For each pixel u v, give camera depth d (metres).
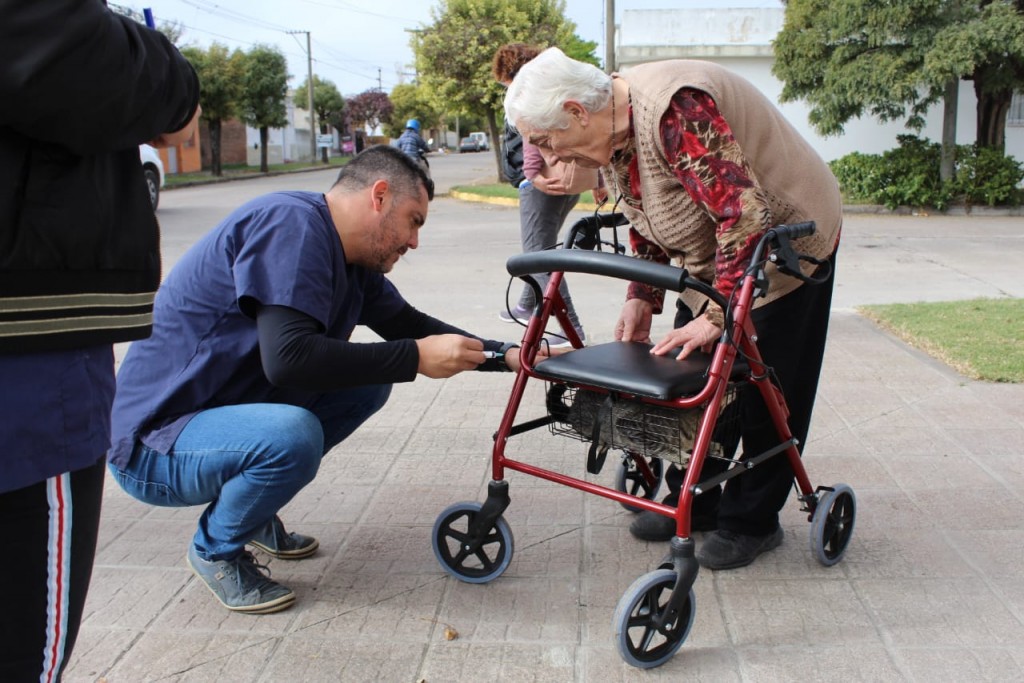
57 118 1.30
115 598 2.75
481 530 2.72
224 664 2.41
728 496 2.94
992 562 2.89
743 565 2.89
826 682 2.29
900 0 12.44
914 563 2.89
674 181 2.45
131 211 1.52
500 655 2.44
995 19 12.16
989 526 3.13
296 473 2.48
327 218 2.53
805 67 13.84
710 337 2.43
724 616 2.62
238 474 2.49
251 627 2.59
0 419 1.33
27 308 1.34
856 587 2.76
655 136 2.33
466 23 19.34
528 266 2.47
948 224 12.66
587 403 2.59
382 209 2.52
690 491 2.30
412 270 8.70
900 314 6.14
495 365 2.79
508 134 5.19
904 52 12.83
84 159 1.41
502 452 2.67
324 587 2.80
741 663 2.38
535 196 5.21
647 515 3.09
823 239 2.64
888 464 3.67
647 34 17.42
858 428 4.07
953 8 12.77
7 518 1.38
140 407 2.56
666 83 2.32
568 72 2.34
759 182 2.52
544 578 2.85
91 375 1.47
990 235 11.29
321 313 2.42
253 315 2.46
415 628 2.57
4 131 1.31
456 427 4.22
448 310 6.75
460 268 8.80
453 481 3.60
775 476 2.83
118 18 1.41
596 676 2.34
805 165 2.60
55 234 1.35
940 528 3.12
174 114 1.54
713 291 2.23
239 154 40.44
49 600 1.46
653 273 2.21
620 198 2.77
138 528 3.24
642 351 2.58
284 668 2.39
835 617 2.60
